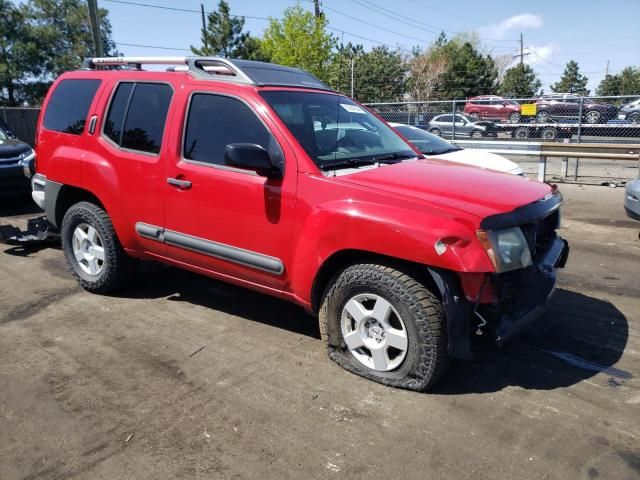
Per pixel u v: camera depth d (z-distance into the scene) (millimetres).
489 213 3107
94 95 4844
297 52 38781
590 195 10445
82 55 43344
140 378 3586
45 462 2775
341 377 3590
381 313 3363
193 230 4152
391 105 15828
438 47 63750
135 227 4539
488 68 61406
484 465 2748
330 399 3330
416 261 3098
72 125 4988
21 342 4105
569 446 2895
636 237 7219
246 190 3773
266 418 3143
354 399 3330
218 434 3002
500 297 3229
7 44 40500
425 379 3287
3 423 3094
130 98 4582
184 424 3090
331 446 2898
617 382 3553
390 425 3076
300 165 3580
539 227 3719
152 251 4574
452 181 3568
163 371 3676
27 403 3291
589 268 5910
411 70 59250
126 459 2803
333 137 3998
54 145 5117
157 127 4344
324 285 3721
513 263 3129
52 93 5281
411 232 3088
